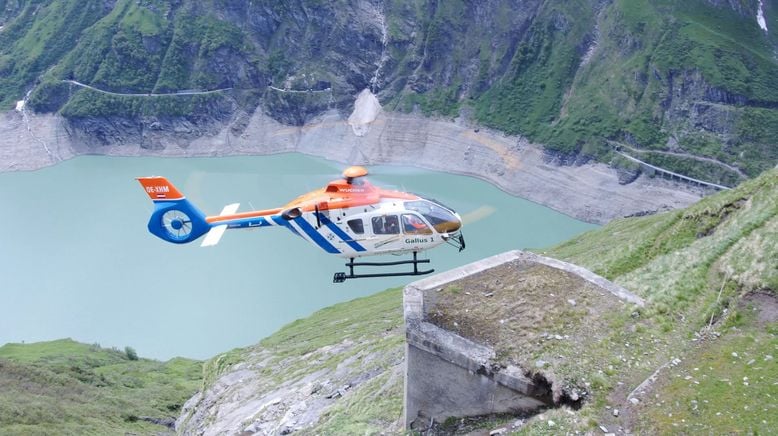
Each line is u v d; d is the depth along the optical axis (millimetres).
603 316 25938
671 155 195500
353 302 102750
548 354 23781
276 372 62188
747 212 36812
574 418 21516
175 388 88812
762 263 28016
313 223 31516
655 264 35062
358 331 69812
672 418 20938
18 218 166500
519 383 22953
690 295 28234
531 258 29969
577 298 26859
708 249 32250
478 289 27359
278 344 81250
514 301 26516
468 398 24016
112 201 182125
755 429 19969
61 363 93062
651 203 186375
